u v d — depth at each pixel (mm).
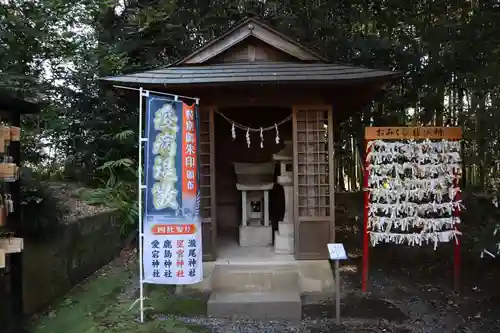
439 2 7676
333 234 5859
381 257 7180
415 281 5883
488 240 5645
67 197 7230
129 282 5973
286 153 6430
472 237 6102
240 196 8164
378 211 5574
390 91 8352
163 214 4473
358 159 10695
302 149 5953
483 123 6465
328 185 5910
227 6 9281
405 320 4570
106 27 9195
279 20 8719
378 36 8359
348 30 8664
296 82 5285
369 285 5723
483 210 6234
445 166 5227
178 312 4824
